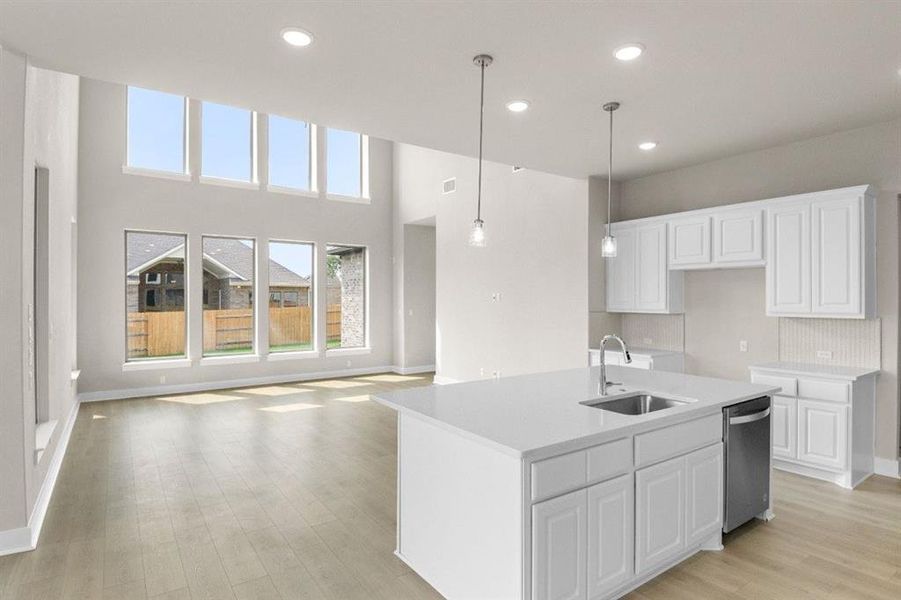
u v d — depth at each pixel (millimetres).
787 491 3750
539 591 2043
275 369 8414
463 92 3434
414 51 2857
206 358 7828
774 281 4309
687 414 2635
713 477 2826
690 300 5309
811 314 4105
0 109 2809
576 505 2172
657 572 2600
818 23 2574
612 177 5777
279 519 3311
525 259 6594
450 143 4586
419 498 2658
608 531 2297
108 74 3131
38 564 2740
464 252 7676
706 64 3031
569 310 5984
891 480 3971
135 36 2668
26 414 2934
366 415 6176
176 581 2588
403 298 9438
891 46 2812
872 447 4125
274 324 8508
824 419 3895
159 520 3291
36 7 2381
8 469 2863
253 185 8188
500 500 2123
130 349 7348
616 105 3658
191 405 6738
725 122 4039
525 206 6605
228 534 3100
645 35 2697
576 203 5902
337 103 3619
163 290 7586
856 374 3832
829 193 3996
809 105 3689
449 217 8023
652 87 3365
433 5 2404
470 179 7582
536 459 2041
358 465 4367
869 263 3977
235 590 2512
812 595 2451
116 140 7172
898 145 3973
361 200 9289
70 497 3670
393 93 3438
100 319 7051
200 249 7750
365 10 2438
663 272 5195
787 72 3143
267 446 4914
